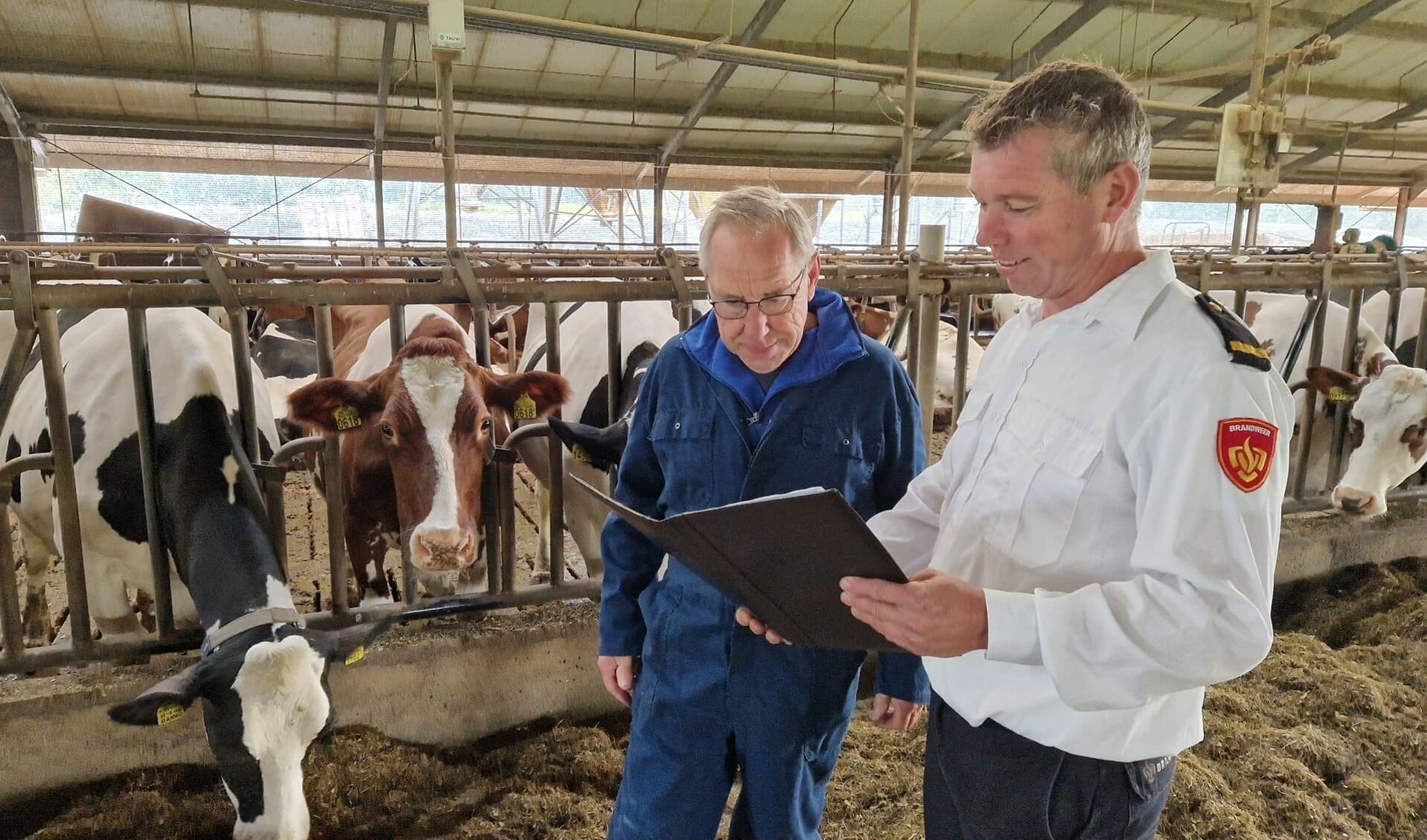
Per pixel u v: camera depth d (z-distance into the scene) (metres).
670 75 11.32
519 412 2.84
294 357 5.39
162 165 12.21
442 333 3.73
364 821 2.51
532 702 3.01
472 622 3.00
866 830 2.48
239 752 2.03
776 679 1.58
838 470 1.58
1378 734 2.90
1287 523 4.24
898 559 1.45
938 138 13.20
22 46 9.08
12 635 2.56
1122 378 1.07
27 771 2.53
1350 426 4.05
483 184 13.87
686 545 1.18
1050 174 1.03
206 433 2.63
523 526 4.80
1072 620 0.99
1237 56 12.04
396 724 2.85
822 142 13.82
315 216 15.06
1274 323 4.91
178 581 2.78
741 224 1.41
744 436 1.59
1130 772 1.15
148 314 3.07
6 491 2.51
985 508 1.20
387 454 2.74
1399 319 4.84
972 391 1.38
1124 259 1.12
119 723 1.89
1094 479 1.09
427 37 9.51
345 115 11.35
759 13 9.95
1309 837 2.42
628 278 3.80
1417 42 11.91
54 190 13.26
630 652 1.78
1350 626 3.79
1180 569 0.97
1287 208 22.20
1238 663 0.96
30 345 2.40
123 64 9.55
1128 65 12.06
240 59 9.79
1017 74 11.69
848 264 3.28
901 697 1.67
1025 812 1.22
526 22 7.60
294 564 4.17
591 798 2.68
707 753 1.63
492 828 2.52
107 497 2.72
